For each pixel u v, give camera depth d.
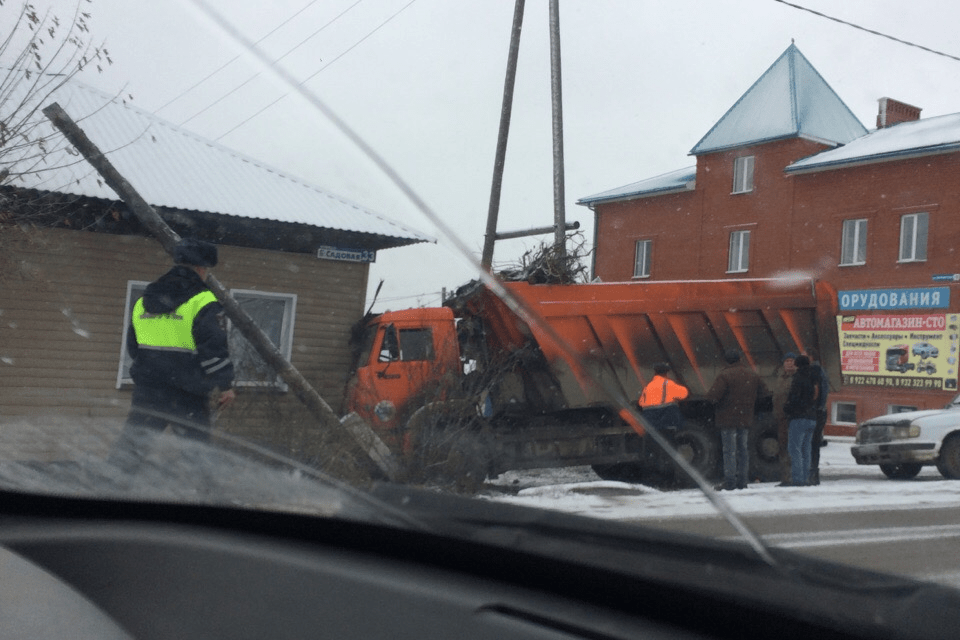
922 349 22.98
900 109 28.23
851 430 23.92
